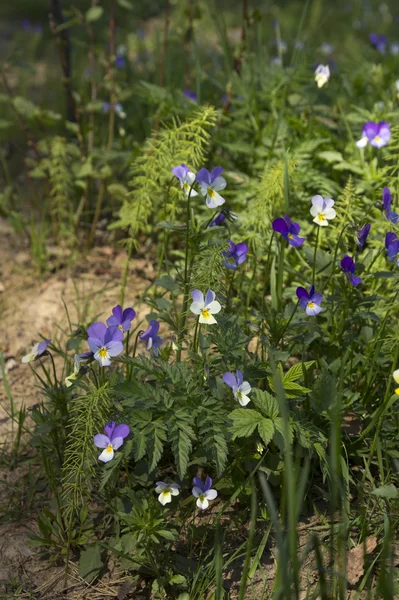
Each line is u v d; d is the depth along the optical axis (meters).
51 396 0.79
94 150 1.09
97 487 0.77
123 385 0.73
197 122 0.85
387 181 0.92
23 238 1.12
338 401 0.65
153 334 0.75
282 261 0.83
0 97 1.10
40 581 0.74
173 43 1.44
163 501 0.72
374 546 0.73
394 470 0.78
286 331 0.81
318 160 1.03
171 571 0.72
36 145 1.14
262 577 0.73
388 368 0.81
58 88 1.71
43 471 0.81
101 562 0.74
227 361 0.76
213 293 0.74
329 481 0.74
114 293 1.00
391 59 1.42
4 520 0.78
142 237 1.07
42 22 2.47
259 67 1.16
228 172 1.02
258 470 0.75
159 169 0.89
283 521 0.73
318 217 0.80
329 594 0.70
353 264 0.78
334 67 1.44
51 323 0.98
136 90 1.09
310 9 2.50
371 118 1.03
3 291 1.03
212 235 0.85
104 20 2.04
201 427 0.74
